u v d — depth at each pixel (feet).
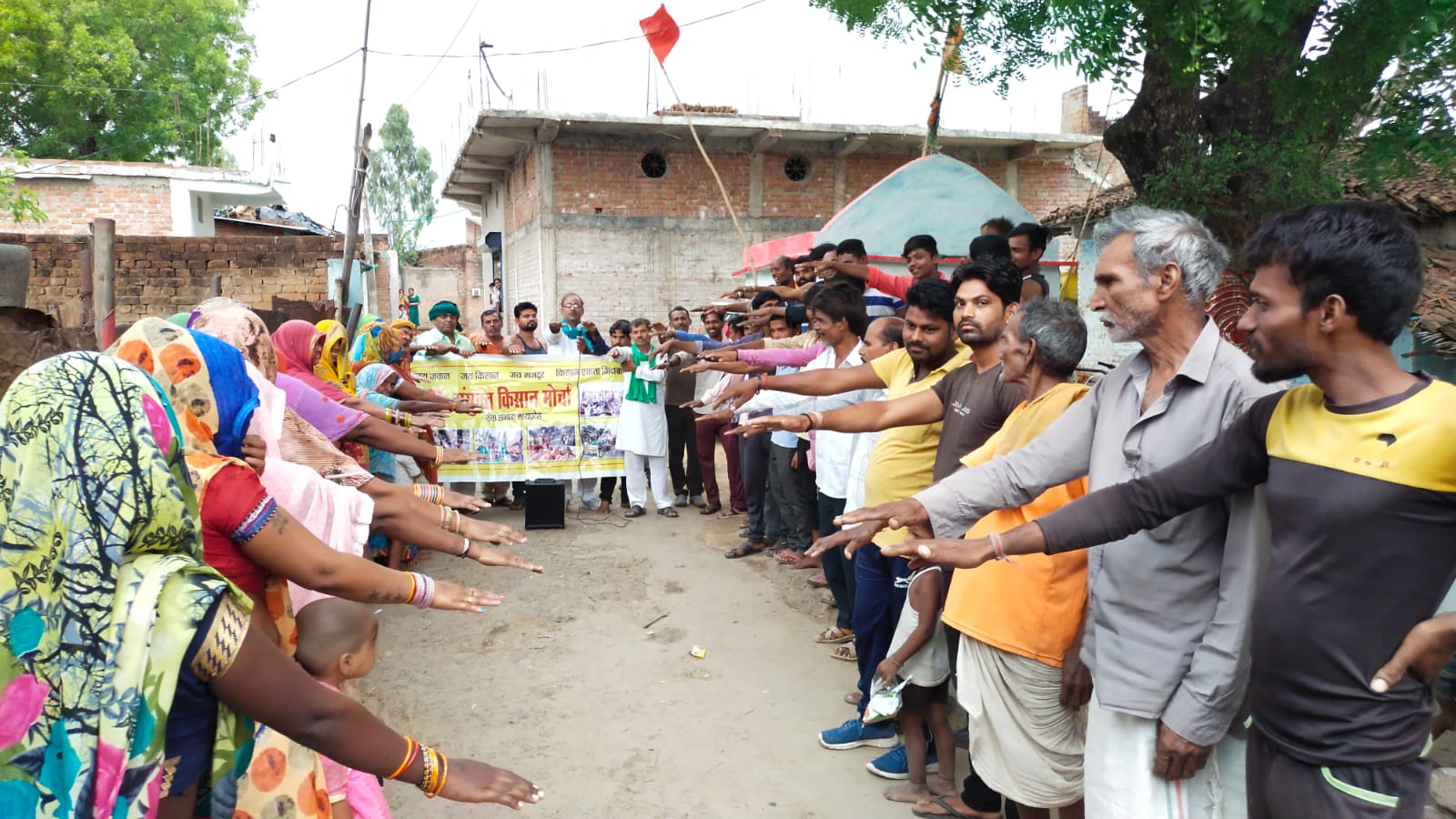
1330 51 13.16
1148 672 6.97
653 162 53.01
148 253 37.68
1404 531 5.10
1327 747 5.48
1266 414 5.93
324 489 8.16
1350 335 5.23
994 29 14.79
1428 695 5.43
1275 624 5.62
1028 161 56.70
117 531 4.69
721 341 27.84
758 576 21.04
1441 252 21.31
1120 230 7.16
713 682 15.14
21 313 14.90
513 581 20.77
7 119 69.97
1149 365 7.38
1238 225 17.28
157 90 73.51
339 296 23.73
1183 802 7.02
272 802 6.84
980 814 10.76
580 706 14.33
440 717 14.01
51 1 67.82
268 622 6.79
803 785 11.87
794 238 30.25
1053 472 7.81
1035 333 8.82
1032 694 8.64
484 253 75.20
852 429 10.81
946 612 9.32
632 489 27.09
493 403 26.71
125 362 5.04
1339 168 17.34
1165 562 6.93
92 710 4.61
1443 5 11.73
